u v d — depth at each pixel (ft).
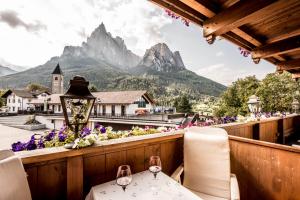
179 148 8.76
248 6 6.48
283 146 6.70
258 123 14.70
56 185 5.31
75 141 5.37
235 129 12.19
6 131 69.62
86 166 5.88
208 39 7.86
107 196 4.55
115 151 6.49
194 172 7.32
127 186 5.12
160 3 7.07
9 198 3.50
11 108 175.32
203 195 7.00
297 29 8.57
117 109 108.06
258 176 7.52
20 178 3.84
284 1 5.81
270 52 10.21
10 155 4.27
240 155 8.17
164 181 5.47
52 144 5.99
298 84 49.98
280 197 6.86
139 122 63.67
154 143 7.68
